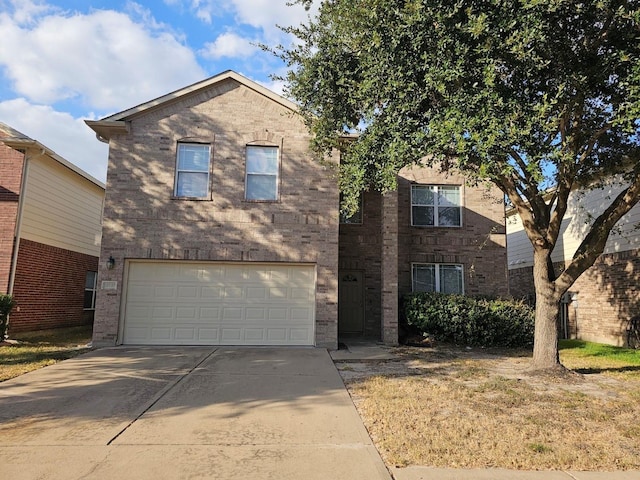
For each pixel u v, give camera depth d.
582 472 4.23
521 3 6.22
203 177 11.77
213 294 11.48
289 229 11.72
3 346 11.20
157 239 11.36
